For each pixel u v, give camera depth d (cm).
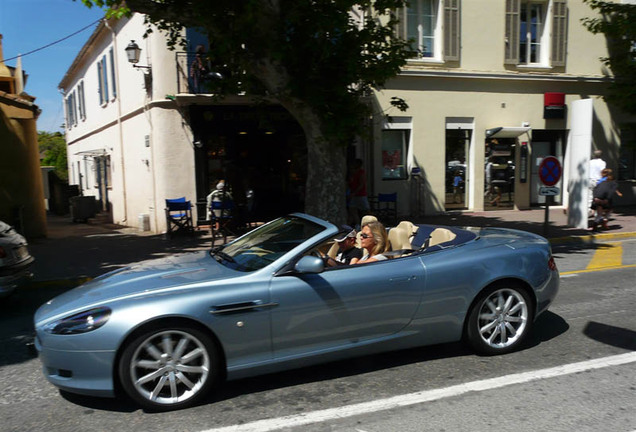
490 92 1570
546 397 371
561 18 1609
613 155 1730
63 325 356
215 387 401
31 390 411
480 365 434
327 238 427
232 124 1354
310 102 836
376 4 934
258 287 379
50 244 1229
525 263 457
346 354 407
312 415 351
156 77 1305
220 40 850
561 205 1709
